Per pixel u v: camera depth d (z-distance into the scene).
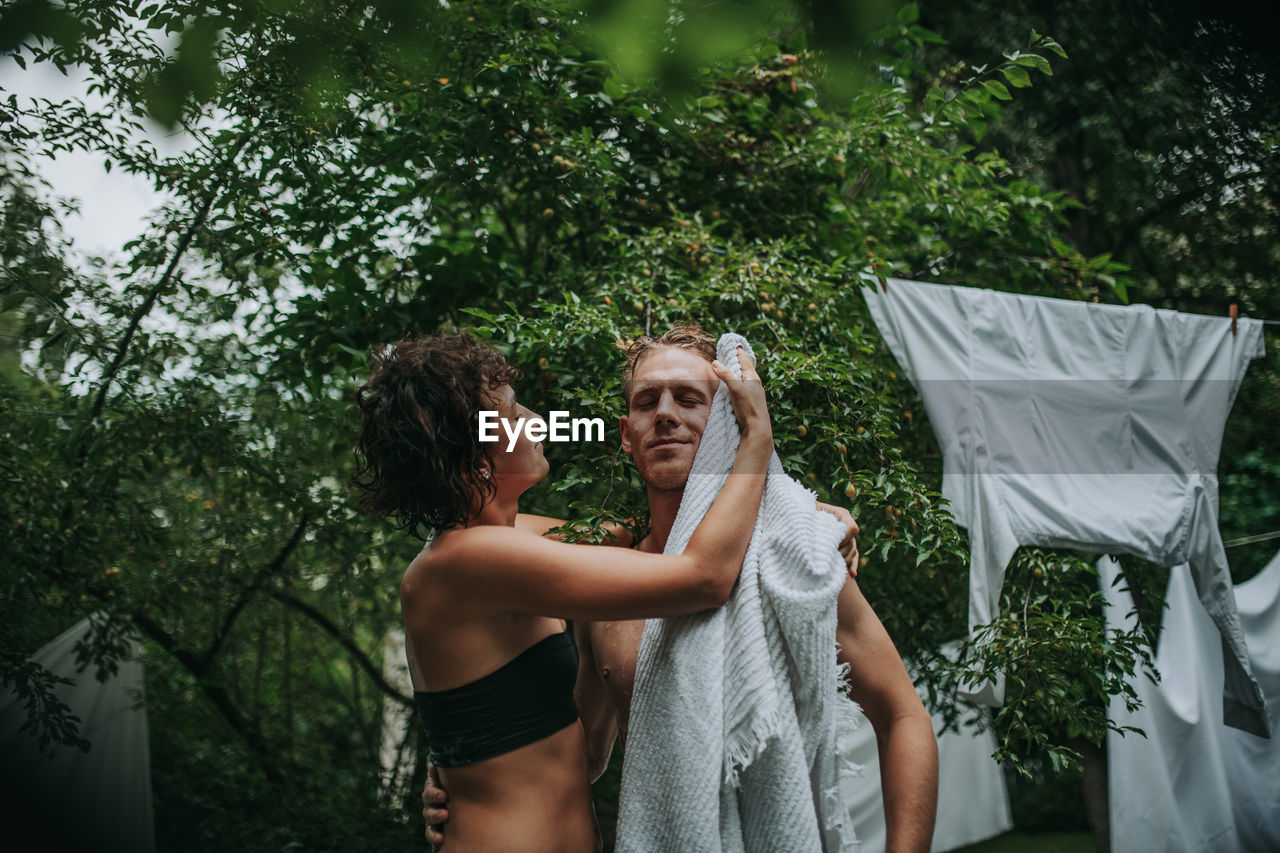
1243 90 5.15
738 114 3.31
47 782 4.11
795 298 2.52
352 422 3.43
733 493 1.36
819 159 3.23
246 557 4.71
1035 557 2.52
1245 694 2.71
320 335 2.90
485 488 1.44
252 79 2.44
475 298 3.07
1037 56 2.84
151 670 5.38
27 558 3.20
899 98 3.09
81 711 4.33
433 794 1.43
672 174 3.27
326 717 6.30
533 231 3.53
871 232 3.58
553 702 1.42
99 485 3.30
